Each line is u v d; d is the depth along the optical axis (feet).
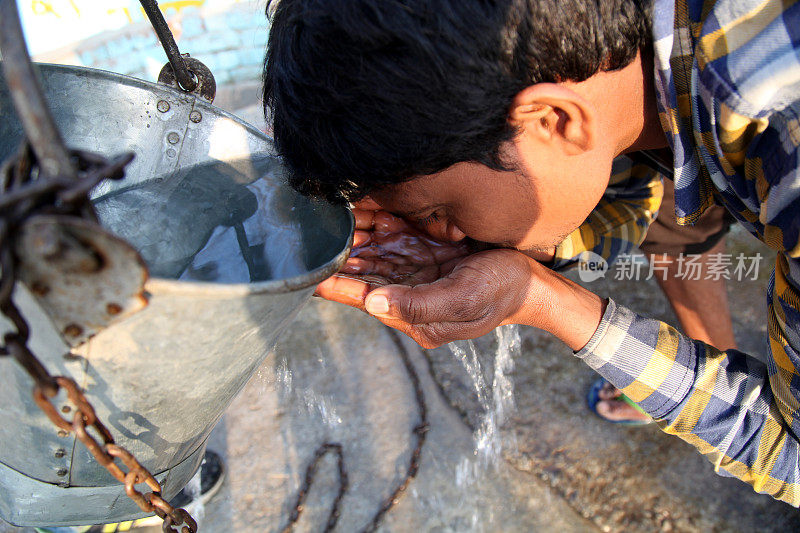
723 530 5.12
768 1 2.34
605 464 5.54
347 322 6.61
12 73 1.49
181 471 2.89
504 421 5.83
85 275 1.55
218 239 3.14
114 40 7.82
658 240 5.35
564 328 3.58
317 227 3.01
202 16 8.00
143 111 3.13
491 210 2.86
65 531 4.59
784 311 2.90
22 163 1.62
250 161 3.19
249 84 8.45
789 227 2.60
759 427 3.40
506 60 2.36
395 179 2.57
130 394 2.22
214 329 2.10
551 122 2.62
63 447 2.41
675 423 3.57
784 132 2.45
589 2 2.42
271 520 5.14
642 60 2.89
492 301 3.33
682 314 5.92
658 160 4.19
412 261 3.89
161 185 3.21
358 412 5.87
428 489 5.35
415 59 2.25
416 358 6.29
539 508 5.26
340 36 2.26
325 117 2.44
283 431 5.72
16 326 1.62
